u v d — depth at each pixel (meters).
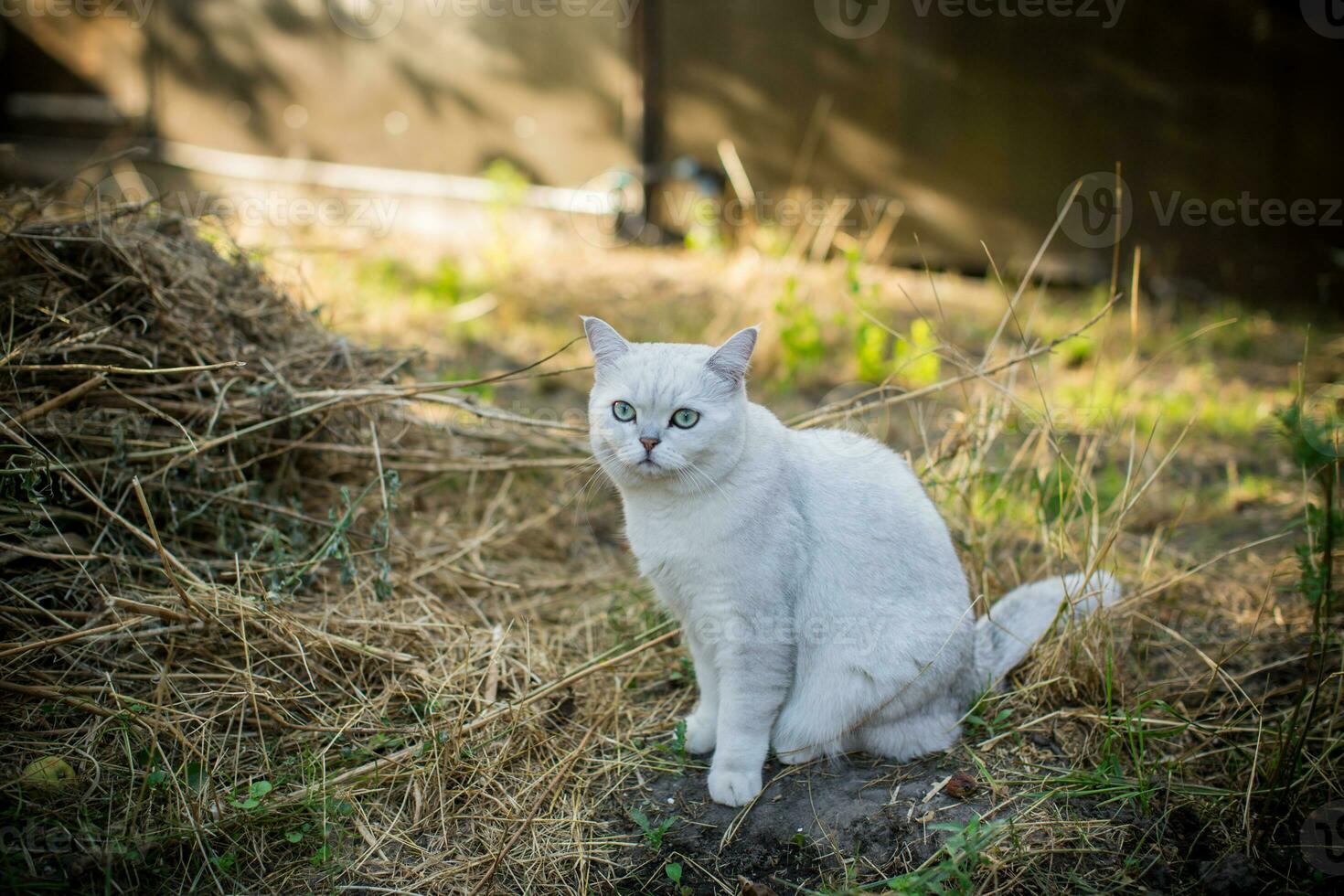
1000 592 3.87
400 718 3.22
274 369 3.79
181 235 4.26
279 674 3.24
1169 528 4.49
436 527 4.27
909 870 2.71
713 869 2.76
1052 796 2.91
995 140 7.90
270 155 9.88
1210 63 7.26
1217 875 2.66
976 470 3.92
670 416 2.85
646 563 3.04
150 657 3.10
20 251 3.68
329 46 9.40
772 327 6.34
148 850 2.62
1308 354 6.64
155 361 3.63
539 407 5.58
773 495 2.93
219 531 3.56
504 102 9.09
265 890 2.62
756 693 2.95
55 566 3.32
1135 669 3.54
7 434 3.10
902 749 3.10
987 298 7.69
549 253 8.47
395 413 4.29
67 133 10.12
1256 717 3.19
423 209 9.38
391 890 2.65
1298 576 4.02
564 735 3.24
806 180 8.52
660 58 8.62
